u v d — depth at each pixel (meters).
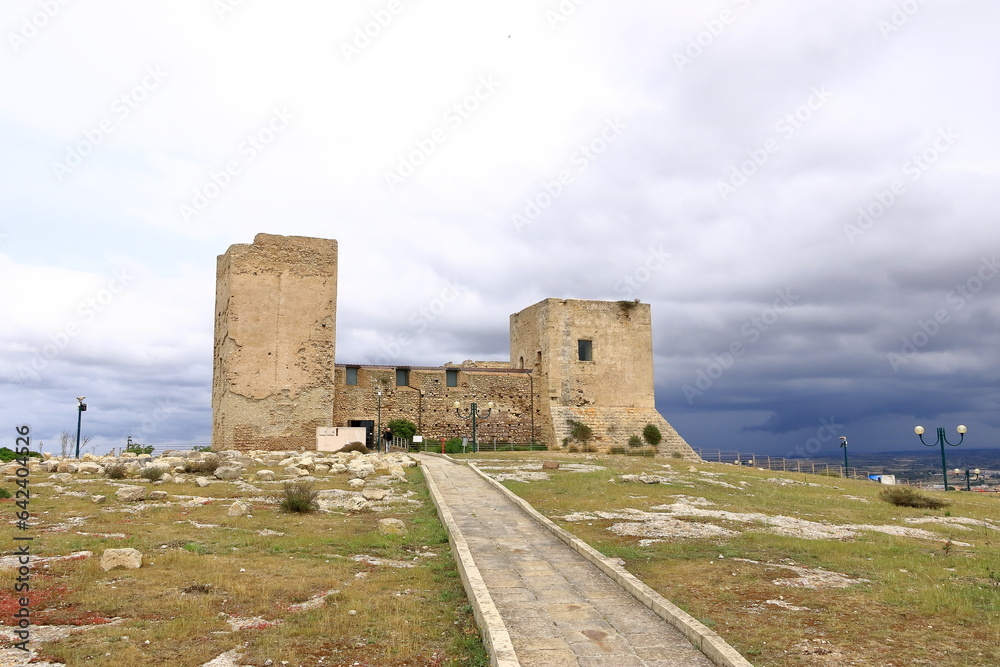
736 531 18.44
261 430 45.75
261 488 24.86
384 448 47.06
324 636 9.78
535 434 56.50
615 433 54.19
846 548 16.33
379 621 10.44
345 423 51.22
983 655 9.27
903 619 10.80
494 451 48.75
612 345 56.66
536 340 57.72
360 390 51.97
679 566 14.17
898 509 24.75
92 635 9.48
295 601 11.41
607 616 10.54
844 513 23.09
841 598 11.94
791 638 9.84
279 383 46.59
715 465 40.34
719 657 8.66
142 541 15.18
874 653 9.30
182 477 25.92
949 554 16.09
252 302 46.59
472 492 23.91
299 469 29.48
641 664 8.67
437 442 51.84
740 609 11.22
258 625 10.16
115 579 12.20
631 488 26.38
